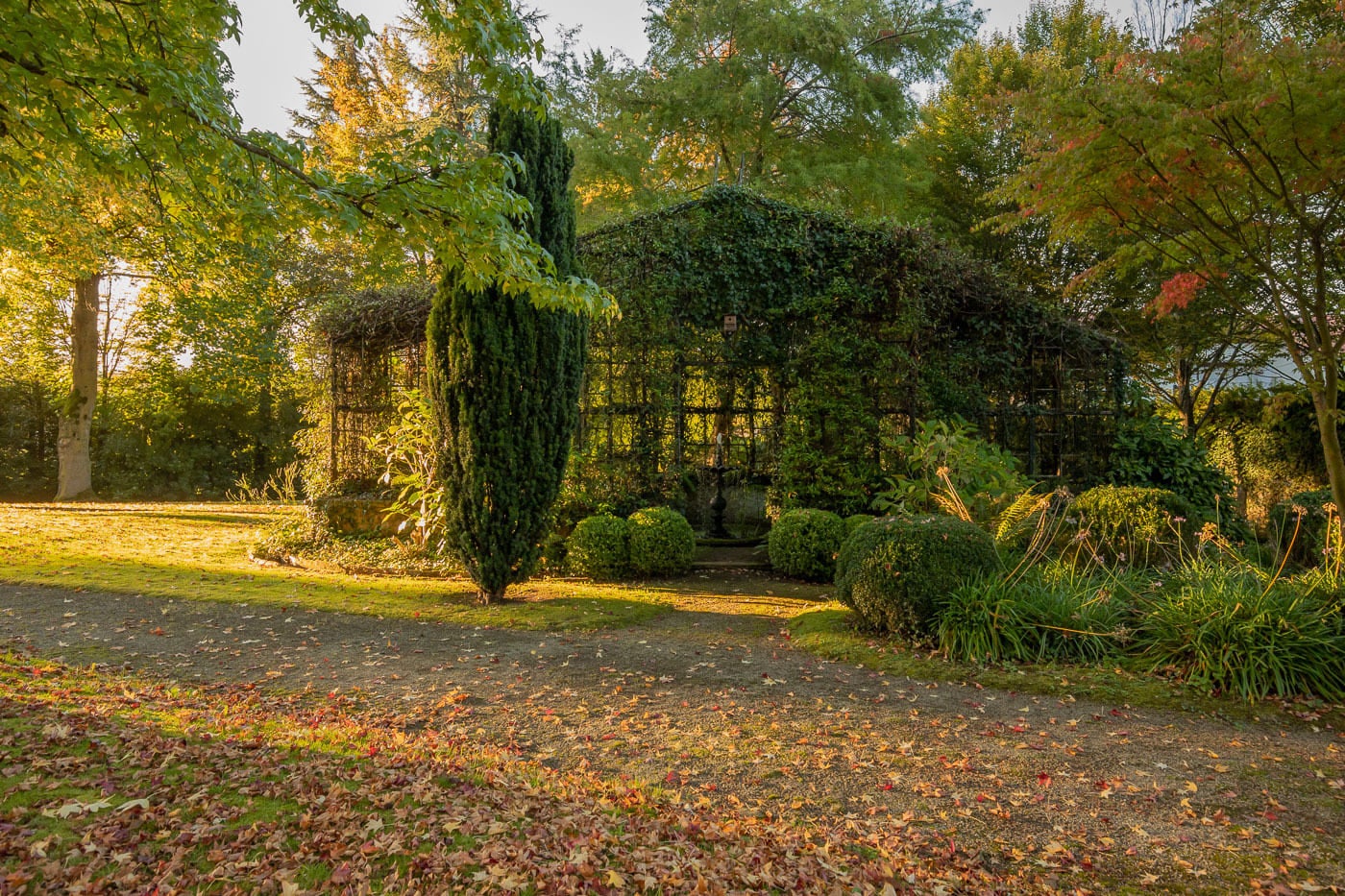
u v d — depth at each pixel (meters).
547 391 7.00
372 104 19.55
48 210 10.97
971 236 17.53
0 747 3.01
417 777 3.06
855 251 10.40
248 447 21.70
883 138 16.81
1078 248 15.11
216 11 4.24
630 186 17.12
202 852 2.34
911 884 2.55
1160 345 14.96
